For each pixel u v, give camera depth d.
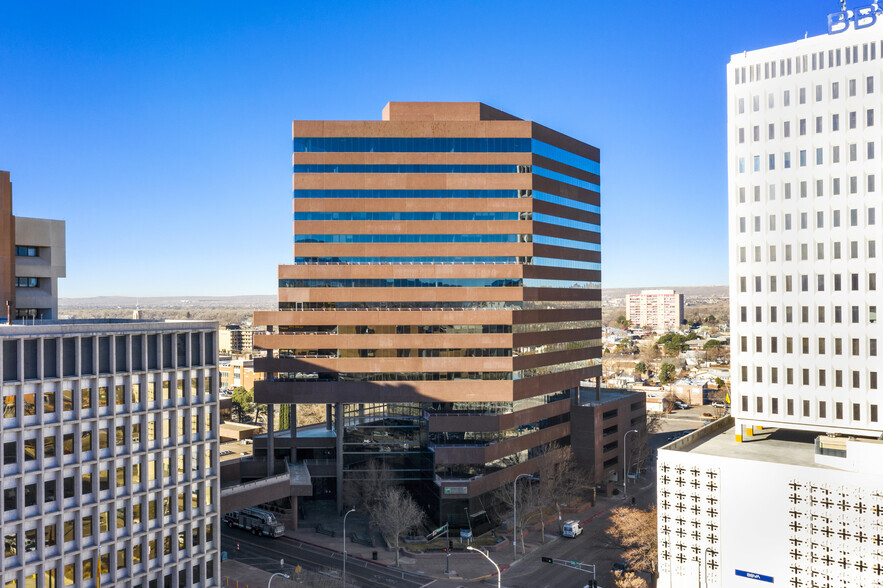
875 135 65.56
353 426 105.75
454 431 100.75
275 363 102.50
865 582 57.75
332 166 104.88
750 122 72.44
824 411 67.88
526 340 106.38
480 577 79.50
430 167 105.75
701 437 76.12
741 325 72.88
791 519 61.56
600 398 130.12
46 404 57.25
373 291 103.50
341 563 84.12
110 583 60.91
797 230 69.56
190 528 68.38
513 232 106.06
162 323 66.38
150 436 65.12
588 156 125.31
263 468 101.81
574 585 76.94
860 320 65.94
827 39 68.31
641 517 80.69
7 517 54.28
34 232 88.00
